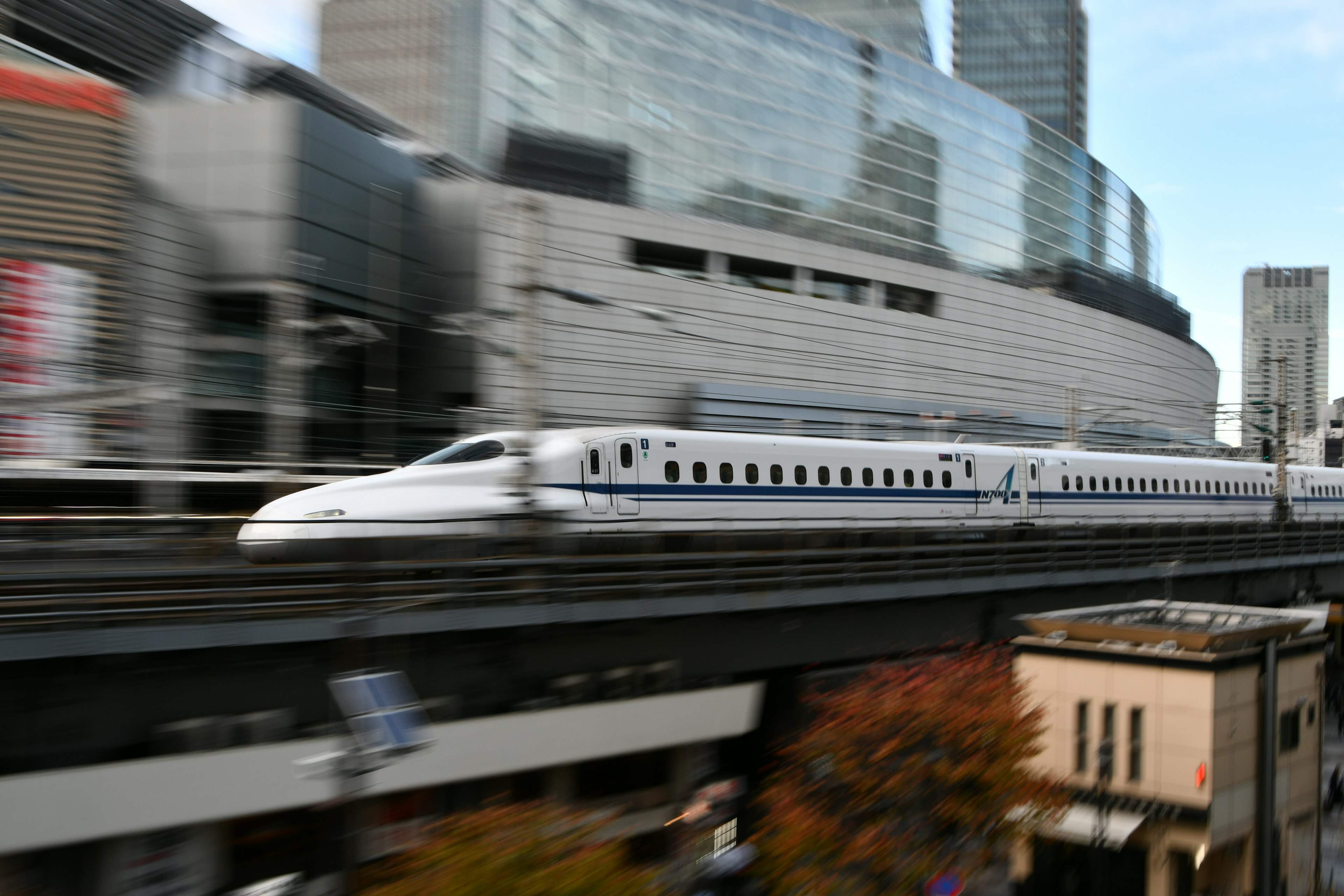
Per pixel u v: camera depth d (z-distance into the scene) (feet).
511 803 57.26
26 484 81.87
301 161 102.27
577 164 140.05
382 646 50.34
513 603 54.49
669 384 138.21
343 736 33.37
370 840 52.11
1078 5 526.98
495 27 138.92
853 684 66.74
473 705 54.19
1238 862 62.75
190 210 98.27
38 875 43.57
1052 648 66.28
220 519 53.93
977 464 98.73
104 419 83.56
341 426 109.81
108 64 106.63
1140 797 61.57
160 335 90.53
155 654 43.57
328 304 107.14
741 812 70.28
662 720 61.26
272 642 46.06
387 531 60.70
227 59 118.21
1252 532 127.03
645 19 147.13
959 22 530.68
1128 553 93.35
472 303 123.34
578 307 129.90
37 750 41.55
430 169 133.90
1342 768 93.40
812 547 87.35
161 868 46.93
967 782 54.03
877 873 50.39
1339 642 143.43
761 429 145.28
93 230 84.48
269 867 51.19
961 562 79.71
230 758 45.01
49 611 46.62
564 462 69.56
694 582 63.05
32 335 80.23
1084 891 63.77
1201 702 60.03
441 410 121.60
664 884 37.91
